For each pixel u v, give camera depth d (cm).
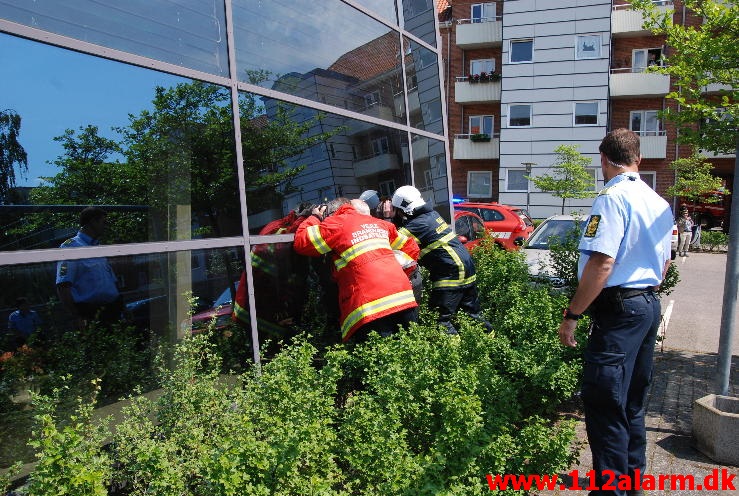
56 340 252
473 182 3153
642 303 307
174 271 311
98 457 217
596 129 2786
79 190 278
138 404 262
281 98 405
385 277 386
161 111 314
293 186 413
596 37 2753
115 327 278
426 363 319
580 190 2544
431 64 664
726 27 523
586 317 444
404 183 579
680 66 536
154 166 312
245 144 370
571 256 607
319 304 424
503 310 521
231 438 233
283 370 286
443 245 511
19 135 254
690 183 2317
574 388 412
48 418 204
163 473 209
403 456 269
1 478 211
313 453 248
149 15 309
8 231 250
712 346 731
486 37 2988
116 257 280
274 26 406
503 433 319
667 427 455
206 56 343
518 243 970
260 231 376
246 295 351
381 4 563
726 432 389
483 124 3111
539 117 2867
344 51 490
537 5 2822
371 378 317
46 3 260
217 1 352
